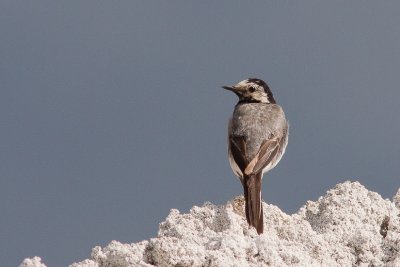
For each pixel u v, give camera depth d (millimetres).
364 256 13828
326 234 14547
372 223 15586
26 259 12039
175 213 14961
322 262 13562
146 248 11953
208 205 15055
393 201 16828
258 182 16531
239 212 15656
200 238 12969
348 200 15695
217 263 11656
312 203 15938
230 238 12312
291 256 12523
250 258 12219
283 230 14773
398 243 13922
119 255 11930
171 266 11633
